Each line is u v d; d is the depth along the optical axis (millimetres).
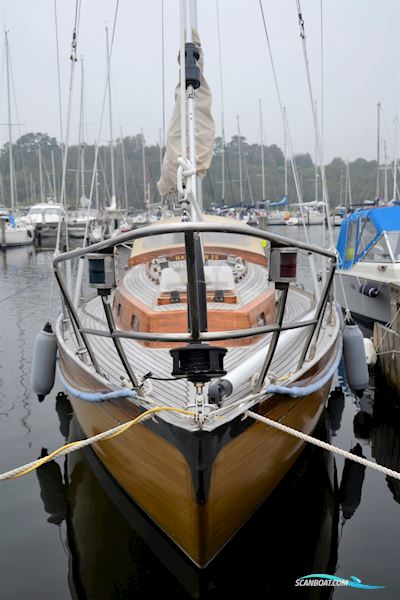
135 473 3533
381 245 9227
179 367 2893
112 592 3322
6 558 3629
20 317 11406
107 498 4324
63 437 5449
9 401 6469
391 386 6309
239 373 3355
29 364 7988
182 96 4367
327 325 5285
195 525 3061
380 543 3744
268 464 3527
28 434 5527
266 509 3789
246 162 38406
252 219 29141
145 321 4477
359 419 5930
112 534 3869
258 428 3232
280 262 2842
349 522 4012
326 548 3691
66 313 5387
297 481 4387
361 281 9289
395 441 5387
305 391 3641
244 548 3604
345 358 5727
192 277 2688
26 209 47719
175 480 3090
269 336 4660
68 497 4355
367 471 4801
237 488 3244
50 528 3951
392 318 6504
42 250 27969
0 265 21547
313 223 38062
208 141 5793
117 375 3926
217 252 5633
